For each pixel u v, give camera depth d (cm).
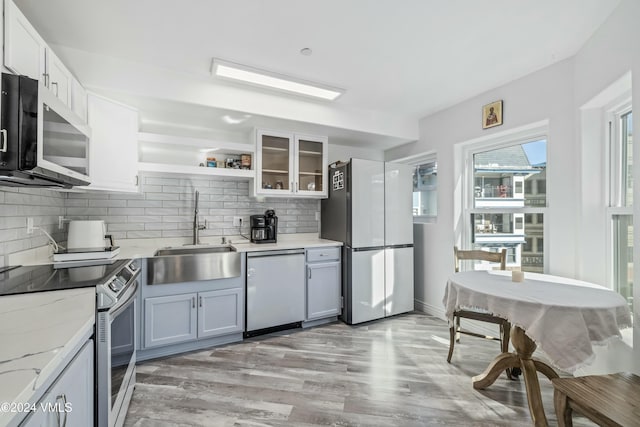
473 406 176
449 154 318
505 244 275
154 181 285
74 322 98
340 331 291
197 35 191
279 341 267
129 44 200
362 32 188
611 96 189
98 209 262
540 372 198
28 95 108
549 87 230
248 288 269
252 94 263
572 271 217
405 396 185
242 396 184
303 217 363
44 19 173
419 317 332
